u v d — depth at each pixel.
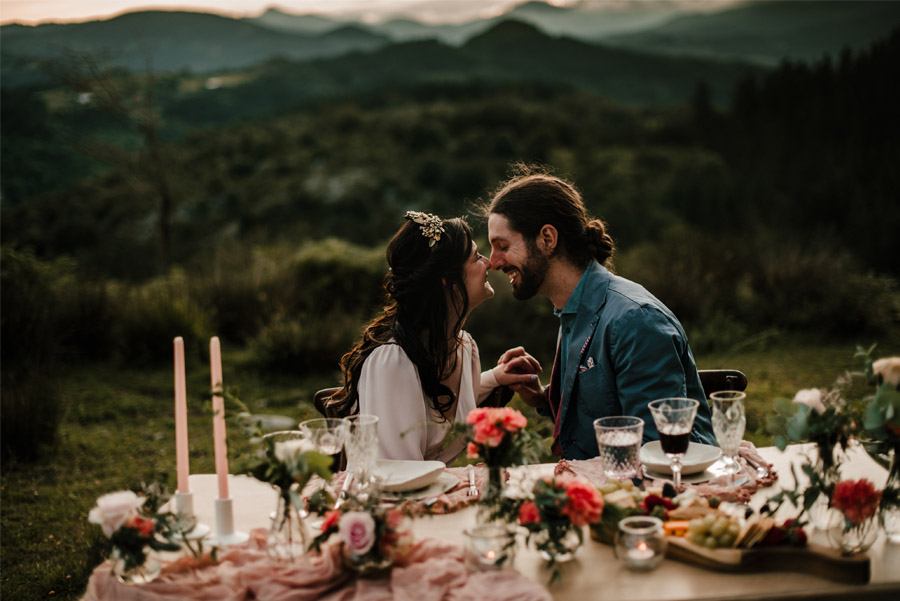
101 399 7.00
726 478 2.25
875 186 23.45
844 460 2.50
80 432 6.20
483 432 1.86
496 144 69.00
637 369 2.61
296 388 7.47
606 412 2.75
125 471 5.43
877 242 13.05
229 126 76.75
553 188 2.81
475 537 1.83
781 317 9.01
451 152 69.38
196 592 1.79
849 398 3.26
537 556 1.95
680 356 2.70
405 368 2.66
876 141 44.97
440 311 2.73
